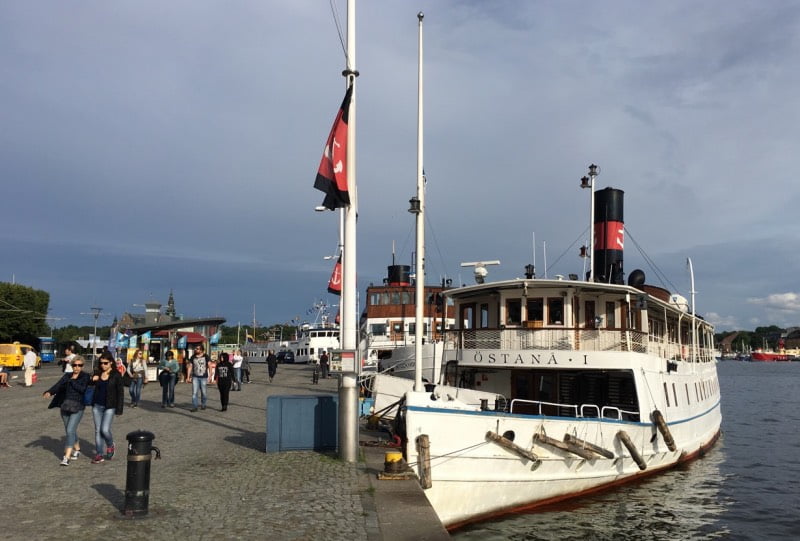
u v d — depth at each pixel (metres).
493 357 19.75
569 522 16.83
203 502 10.31
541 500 16.39
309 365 85.06
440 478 14.16
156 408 25.14
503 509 15.54
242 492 11.03
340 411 14.04
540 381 20.98
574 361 18.69
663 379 21.11
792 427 42.28
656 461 20.48
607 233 25.20
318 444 15.37
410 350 31.75
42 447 15.23
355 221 14.00
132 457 9.42
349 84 13.80
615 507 18.58
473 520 15.10
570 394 20.59
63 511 9.61
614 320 21.08
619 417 18.36
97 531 8.62
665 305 23.06
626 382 20.16
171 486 11.47
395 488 11.39
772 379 120.12
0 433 17.27
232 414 23.50
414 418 13.95
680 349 25.77
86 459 13.91
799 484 23.28
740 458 28.47
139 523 9.04
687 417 23.75
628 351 18.70
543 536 15.52
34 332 83.44
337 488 11.37
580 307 20.75
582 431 16.69
